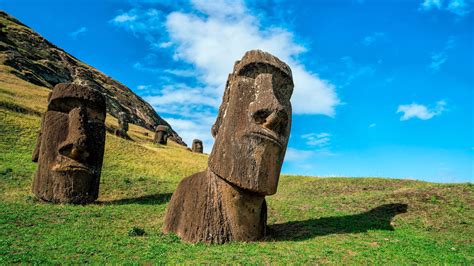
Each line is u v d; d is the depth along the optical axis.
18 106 37.03
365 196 17.34
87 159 16.25
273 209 15.14
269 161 10.45
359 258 9.17
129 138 47.34
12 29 78.94
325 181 23.14
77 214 13.52
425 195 15.66
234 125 10.66
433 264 9.06
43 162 15.83
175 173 30.86
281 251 9.43
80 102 16.62
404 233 12.01
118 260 8.66
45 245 9.62
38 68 66.81
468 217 13.33
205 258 8.73
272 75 11.05
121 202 17.00
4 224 11.49
